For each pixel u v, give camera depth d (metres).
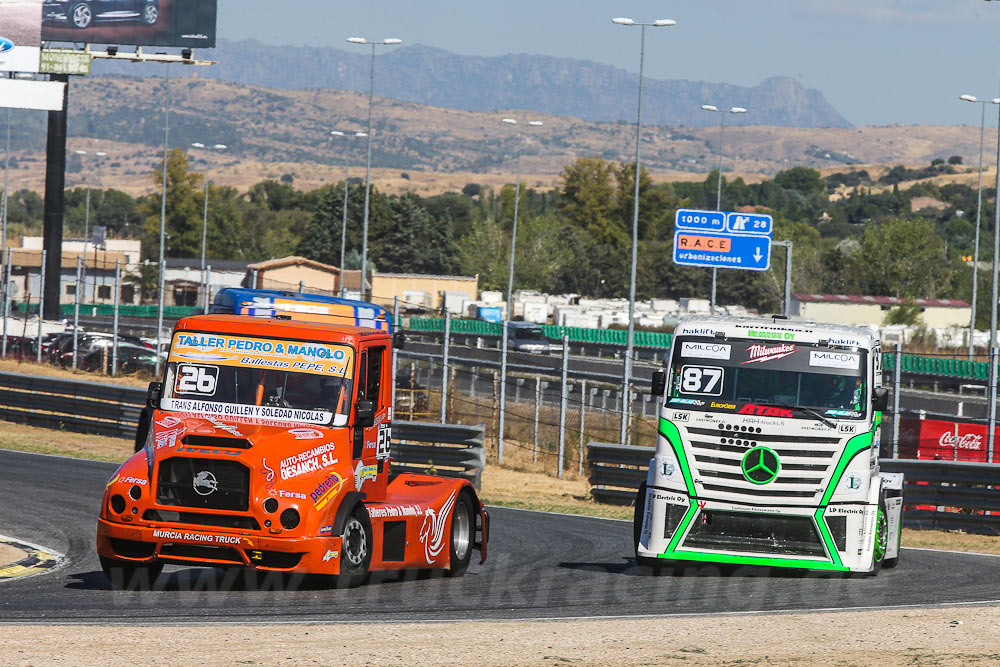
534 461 115.06
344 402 46.12
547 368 114.00
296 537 43.31
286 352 46.91
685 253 151.25
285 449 44.25
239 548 43.38
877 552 55.56
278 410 45.94
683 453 53.72
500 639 37.88
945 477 85.19
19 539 60.16
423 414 131.62
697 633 39.88
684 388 54.34
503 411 114.56
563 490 103.38
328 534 44.03
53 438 113.50
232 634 37.22
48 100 199.75
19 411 121.94
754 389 53.75
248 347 47.06
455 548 53.75
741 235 149.75
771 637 39.38
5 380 123.12
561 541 70.25
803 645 38.12
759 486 52.97
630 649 37.00
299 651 34.97
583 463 117.06
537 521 80.75
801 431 52.88
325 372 46.53
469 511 55.34
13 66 198.88
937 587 52.88
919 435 101.94
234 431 44.59
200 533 43.38
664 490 53.91
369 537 46.66
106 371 157.12
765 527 53.09
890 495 59.56
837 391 53.50
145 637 36.28
